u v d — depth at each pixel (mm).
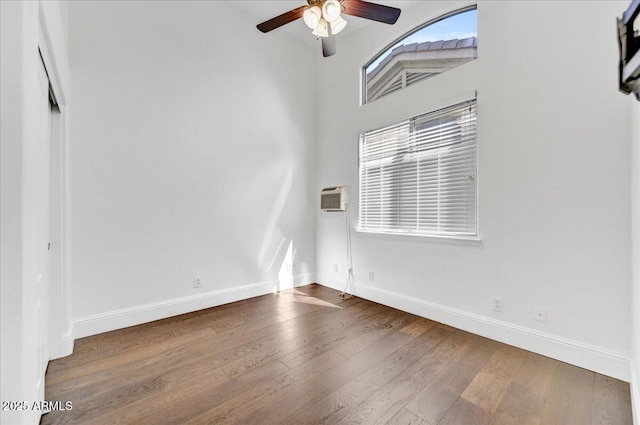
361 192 3645
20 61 959
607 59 1908
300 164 4070
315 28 2209
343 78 3846
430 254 2900
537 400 1687
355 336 2521
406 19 3152
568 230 2068
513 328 2328
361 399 1698
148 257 2811
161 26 2873
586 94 1983
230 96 3373
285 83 3895
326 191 3889
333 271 3986
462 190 2695
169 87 2924
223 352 2240
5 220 929
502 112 2383
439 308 2816
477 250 2551
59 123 2174
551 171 2137
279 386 1820
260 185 3652
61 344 2154
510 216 2346
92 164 2504
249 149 3547
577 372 1956
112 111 2602
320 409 1613
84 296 2480
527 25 2248
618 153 1867
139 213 2754
